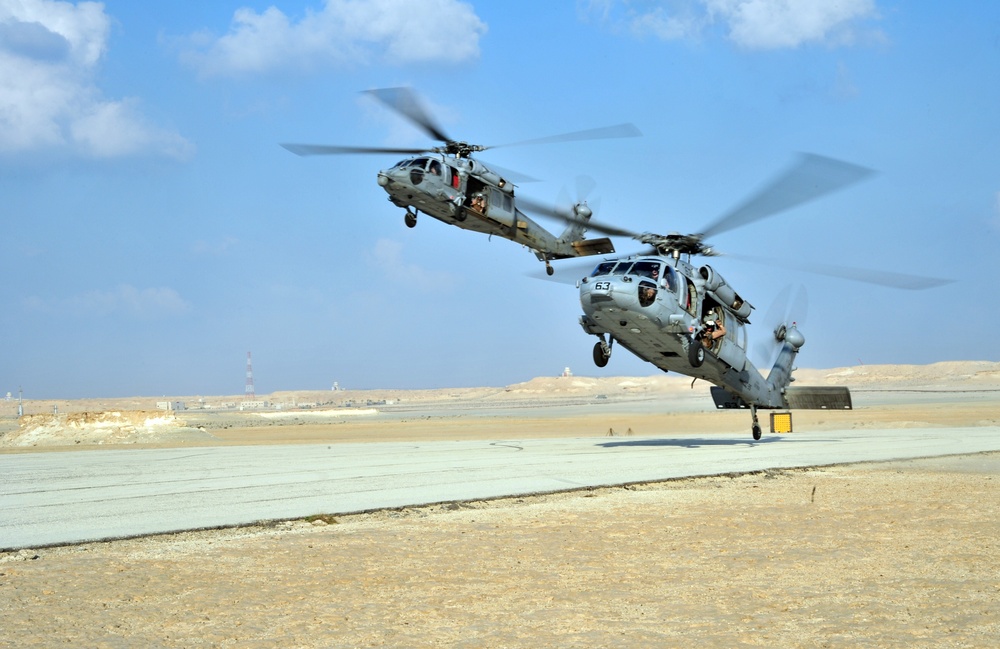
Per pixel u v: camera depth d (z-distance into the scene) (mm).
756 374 29141
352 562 10312
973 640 7004
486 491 16422
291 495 16062
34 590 8898
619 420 72250
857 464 22281
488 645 7051
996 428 41125
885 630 7316
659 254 25891
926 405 86438
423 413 140750
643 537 11906
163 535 11898
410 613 8055
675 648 6910
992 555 10461
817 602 8297
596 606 8258
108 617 7902
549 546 11289
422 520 13438
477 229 31625
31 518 13375
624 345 25969
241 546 11289
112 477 19875
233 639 7234
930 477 19375
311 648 6992
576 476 19094
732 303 26828
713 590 8844
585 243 33281
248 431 61906
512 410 146000
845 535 11906
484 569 9930
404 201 29516
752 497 16016
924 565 9922
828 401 30609
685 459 23500
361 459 24766
